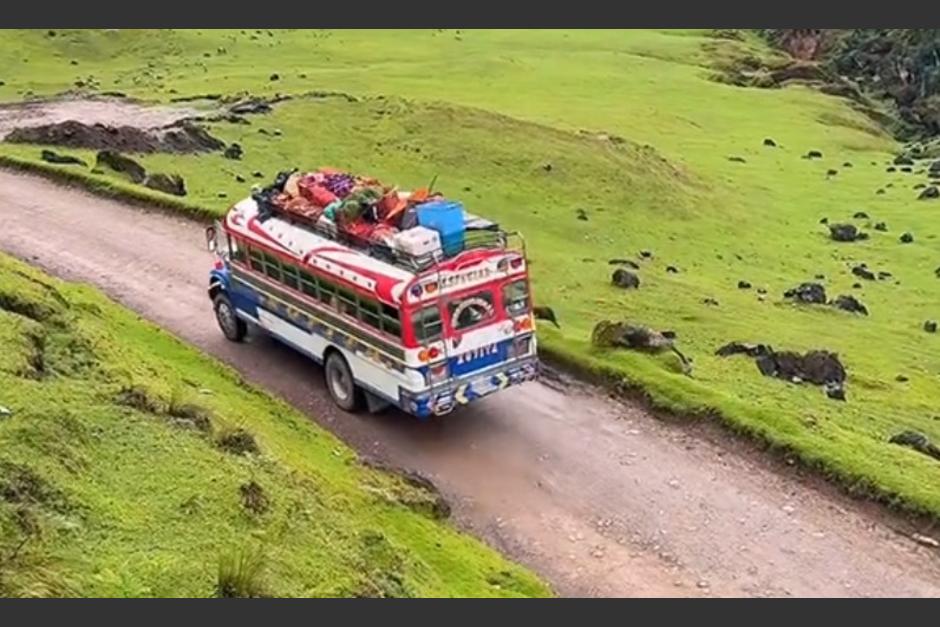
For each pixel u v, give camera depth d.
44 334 22.53
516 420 26.84
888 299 54.06
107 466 17.78
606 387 28.25
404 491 22.33
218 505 17.12
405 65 112.12
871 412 34.03
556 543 21.97
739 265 57.34
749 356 37.09
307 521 17.78
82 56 107.62
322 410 27.09
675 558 21.50
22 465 16.39
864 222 70.81
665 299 45.81
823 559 21.47
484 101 95.50
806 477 24.09
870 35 152.38
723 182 77.19
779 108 112.19
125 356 24.20
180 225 41.50
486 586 18.94
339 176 28.23
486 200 60.41
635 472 24.53
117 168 49.75
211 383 25.91
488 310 24.86
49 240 39.34
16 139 56.12
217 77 96.25
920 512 22.48
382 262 24.59
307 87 91.62
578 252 53.66
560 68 118.50
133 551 15.38
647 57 134.88
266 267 28.23
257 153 62.19
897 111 131.12
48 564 14.39
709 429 26.02
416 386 24.25
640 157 71.88
